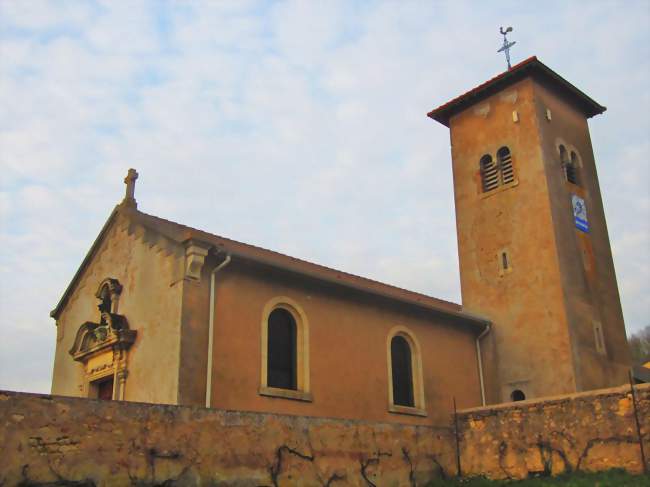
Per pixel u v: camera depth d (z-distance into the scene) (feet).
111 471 35.53
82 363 64.54
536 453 51.70
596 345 77.30
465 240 86.84
